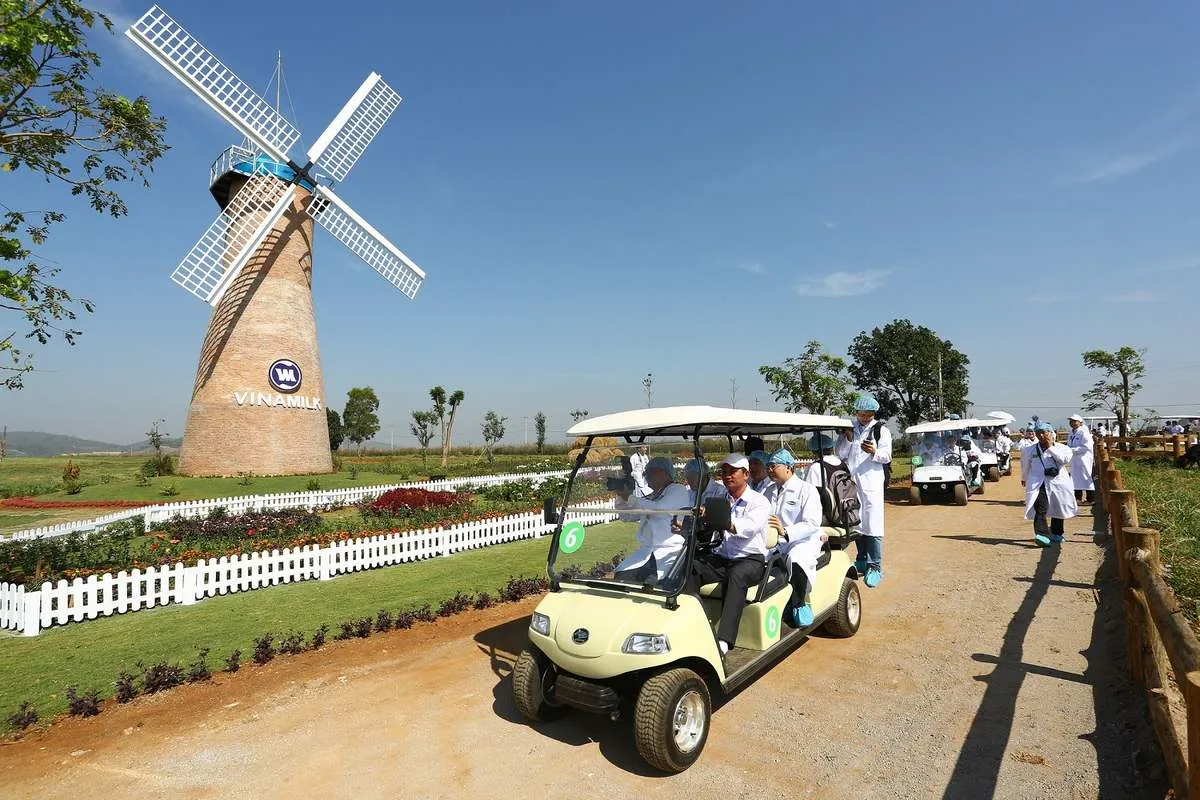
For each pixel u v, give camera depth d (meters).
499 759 3.91
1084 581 7.02
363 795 3.59
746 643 4.50
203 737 4.34
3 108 7.16
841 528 5.96
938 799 3.28
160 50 20.52
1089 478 12.85
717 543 4.69
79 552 9.23
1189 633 2.82
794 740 3.96
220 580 8.18
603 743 4.07
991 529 10.66
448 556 10.60
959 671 4.85
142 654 5.98
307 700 4.88
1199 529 8.09
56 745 4.29
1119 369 34.19
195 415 23.98
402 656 5.77
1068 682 4.51
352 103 25.81
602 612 3.91
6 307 6.68
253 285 24.11
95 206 8.40
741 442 6.03
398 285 26.19
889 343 49.97
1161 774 3.27
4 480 31.92
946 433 14.62
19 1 6.20
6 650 6.17
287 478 23.00
